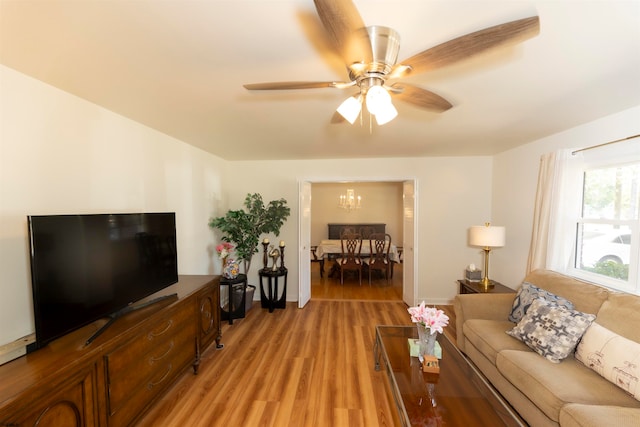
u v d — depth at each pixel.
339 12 0.84
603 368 1.61
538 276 2.57
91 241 1.62
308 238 4.43
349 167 4.34
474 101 1.98
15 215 1.53
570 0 1.01
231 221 3.76
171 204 2.96
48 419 1.19
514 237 3.56
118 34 1.20
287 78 1.63
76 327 1.51
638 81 1.67
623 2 1.01
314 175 4.39
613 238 2.35
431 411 1.61
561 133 2.79
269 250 4.49
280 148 3.56
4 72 1.48
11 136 1.51
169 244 2.34
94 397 1.42
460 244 4.24
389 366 1.92
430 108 1.57
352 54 1.07
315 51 1.35
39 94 1.65
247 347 2.90
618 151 2.22
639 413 1.32
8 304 1.50
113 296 1.76
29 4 1.00
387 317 3.73
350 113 1.31
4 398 1.05
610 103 2.03
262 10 1.06
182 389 2.22
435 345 2.09
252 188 4.46
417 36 1.24
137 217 1.99
